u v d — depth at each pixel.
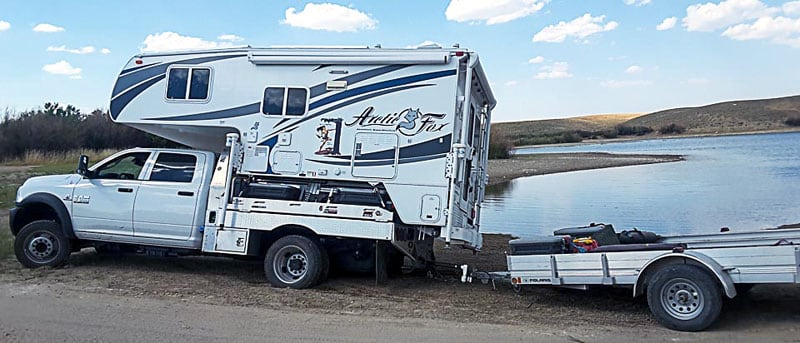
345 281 9.05
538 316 7.33
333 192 8.48
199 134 9.55
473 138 9.20
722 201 20.20
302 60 8.60
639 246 7.19
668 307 6.82
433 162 8.23
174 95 9.02
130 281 8.59
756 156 45.47
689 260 6.81
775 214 16.94
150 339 5.99
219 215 8.66
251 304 7.55
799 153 47.12
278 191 8.62
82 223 9.10
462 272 9.20
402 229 8.45
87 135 37.78
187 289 8.24
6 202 16.64
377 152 8.38
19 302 7.23
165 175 9.04
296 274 8.55
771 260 6.50
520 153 62.91
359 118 8.48
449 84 8.27
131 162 9.27
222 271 9.57
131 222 8.95
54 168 27.72
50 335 6.02
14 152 34.78
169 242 8.88
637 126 106.19
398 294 8.34
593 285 7.60
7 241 10.72
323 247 8.65
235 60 8.91
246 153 8.77
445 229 8.12
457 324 6.88
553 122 106.81
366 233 8.26
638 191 24.38
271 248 8.51
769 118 98.38
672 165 39.12
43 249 9.30
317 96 8.62
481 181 9.89
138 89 9.14
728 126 99.19
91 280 8.55
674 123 104.12
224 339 6.07
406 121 8.34
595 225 9.16
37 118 37.34
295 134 8.65
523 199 22.58
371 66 8.49
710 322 6.60
